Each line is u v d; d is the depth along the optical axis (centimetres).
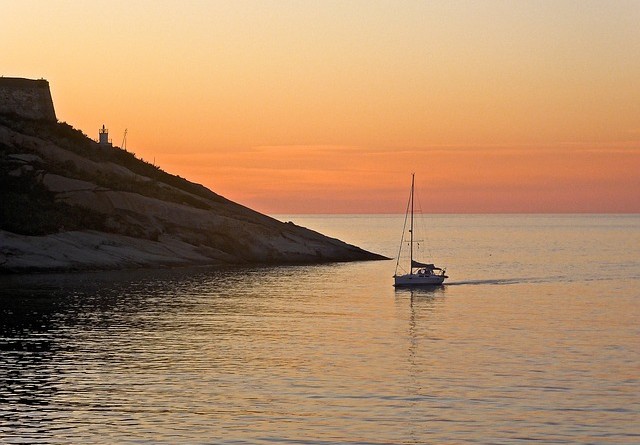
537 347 7088
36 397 5225
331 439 4528
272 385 5616
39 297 9550
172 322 8088
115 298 9675
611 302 10431
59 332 7388
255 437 4541
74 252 12850
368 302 10056
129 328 7694
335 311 9156
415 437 4569
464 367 6244
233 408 5062
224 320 8294
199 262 14200
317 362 6356
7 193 13862
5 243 12444
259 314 8775
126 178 15700
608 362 6462
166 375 5850
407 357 6594
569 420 4888
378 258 17425
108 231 14062
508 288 12131
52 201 14162
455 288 12019
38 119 16400
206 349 6775
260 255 15462
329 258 16538
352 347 6988
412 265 12319
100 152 16525
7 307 8744
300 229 17212
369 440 4516
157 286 11006
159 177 17000
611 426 4781
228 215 16200
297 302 9838
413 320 8612
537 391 5522
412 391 5500
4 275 11775
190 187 17225
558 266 16675
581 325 8381
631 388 5625
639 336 7706
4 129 15362
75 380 5653
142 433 4572
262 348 6862
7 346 6738
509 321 8631
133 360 6306
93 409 4994
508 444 4472
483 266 16638
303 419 4859
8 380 5616
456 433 4638
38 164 14838
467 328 8119
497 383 5738
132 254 13438
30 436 4494
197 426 4706
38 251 12556
